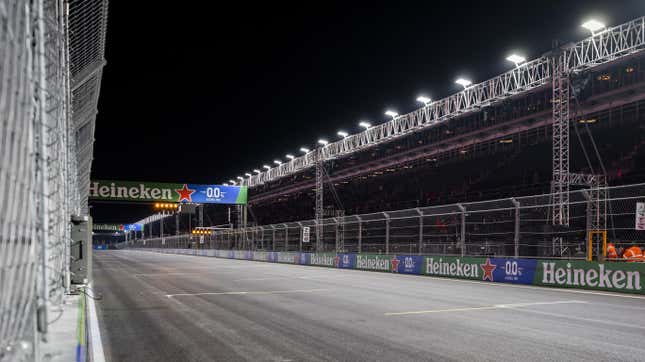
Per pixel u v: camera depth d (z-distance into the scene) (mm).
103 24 7043
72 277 9102
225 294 13070
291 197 95875
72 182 9281
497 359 5840
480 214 31984
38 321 3430
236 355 6129
